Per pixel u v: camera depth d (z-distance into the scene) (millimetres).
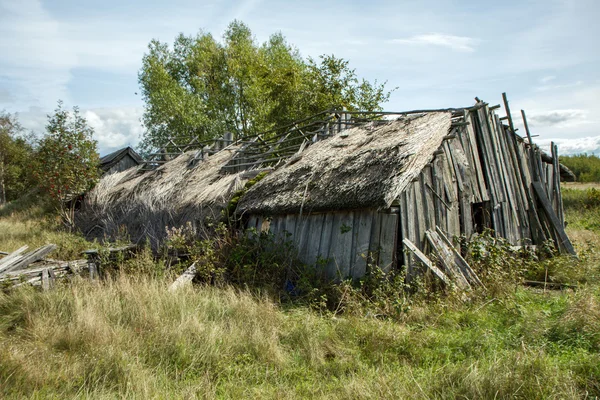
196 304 6848
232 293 7406
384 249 7980
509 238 10875
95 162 19141
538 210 12312
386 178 7926
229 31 37312
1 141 40500
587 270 8570
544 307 6438
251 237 10266
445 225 9031
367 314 6586
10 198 44469
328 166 9938
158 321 5969
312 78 27484
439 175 9109
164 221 13266
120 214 16219
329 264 8867
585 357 4508
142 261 9406
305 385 4551
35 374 4566
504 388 3938
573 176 15047
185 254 10164
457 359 4973
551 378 4000
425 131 9242
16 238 15039
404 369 4727
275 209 9883
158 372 4770
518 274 8297
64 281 8531
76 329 5668
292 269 9133
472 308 6648
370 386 4285
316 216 9484
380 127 11469
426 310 6582
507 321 5906
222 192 12125
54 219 19203
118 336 5477
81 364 4855
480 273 8062
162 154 21234
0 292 7289
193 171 15820
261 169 12734
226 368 4883
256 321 6105
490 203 10492
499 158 11188
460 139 9977
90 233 16859
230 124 33719
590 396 3953
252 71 32031
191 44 37750
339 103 25859
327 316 6914
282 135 15578
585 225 17188
